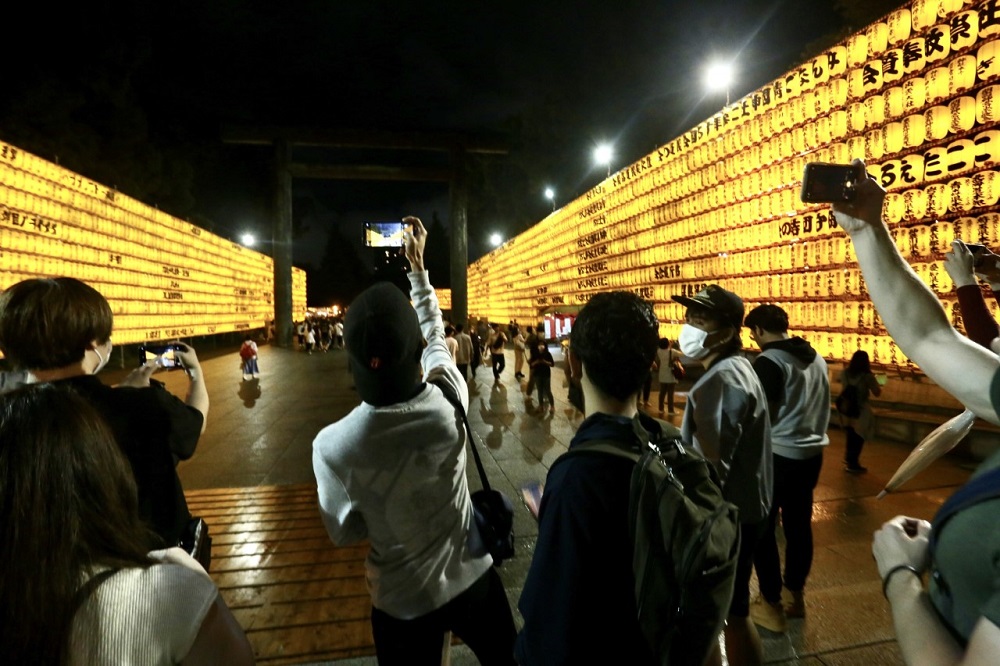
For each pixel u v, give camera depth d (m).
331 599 3.63
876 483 5.76
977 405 1.21
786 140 8.61
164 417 1.80
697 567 1.19
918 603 0.93
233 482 6.46
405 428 1.68
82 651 0.87
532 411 10.69
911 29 6.59
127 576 0.94
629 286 15.05
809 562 3.23
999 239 5.93
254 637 3.21
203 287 28.17
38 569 0.87
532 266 27.86
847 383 6.22
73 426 0.97
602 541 1.23
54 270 14.50
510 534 1.99
